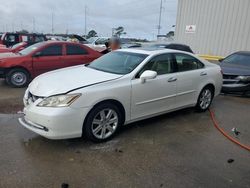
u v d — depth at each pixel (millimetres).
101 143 4070
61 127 3592
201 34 16234
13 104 6066
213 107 6539
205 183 3123
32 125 3791
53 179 3074
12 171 3188
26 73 8094
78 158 3572
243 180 3219
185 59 5387
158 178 3184
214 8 15320
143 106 4543
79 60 8812
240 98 7773
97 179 3113
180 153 3861
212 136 4586
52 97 3654
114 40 14742
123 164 3471
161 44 11695
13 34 16234
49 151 3730
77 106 3670
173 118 5469
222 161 3676
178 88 5121
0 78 8461
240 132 4863
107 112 4086
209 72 5867
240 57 9164
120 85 4137
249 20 13836
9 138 4094
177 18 17750
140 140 4254
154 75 4340
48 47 8352
